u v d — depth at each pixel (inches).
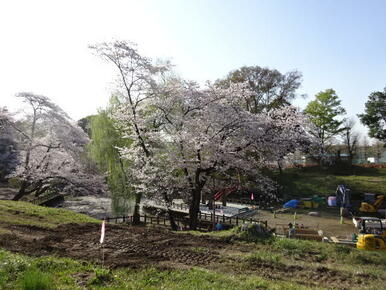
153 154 813.2
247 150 778.8
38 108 1107.3
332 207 1295.5
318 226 962.1
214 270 346.3
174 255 390.0
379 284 328.8
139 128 818.2
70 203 1326.3
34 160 1095.6
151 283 279.3
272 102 1697.8
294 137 719.1
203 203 1317.7
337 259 415.8
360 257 418.3
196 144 687.7
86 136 1251.2
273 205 1353.3
